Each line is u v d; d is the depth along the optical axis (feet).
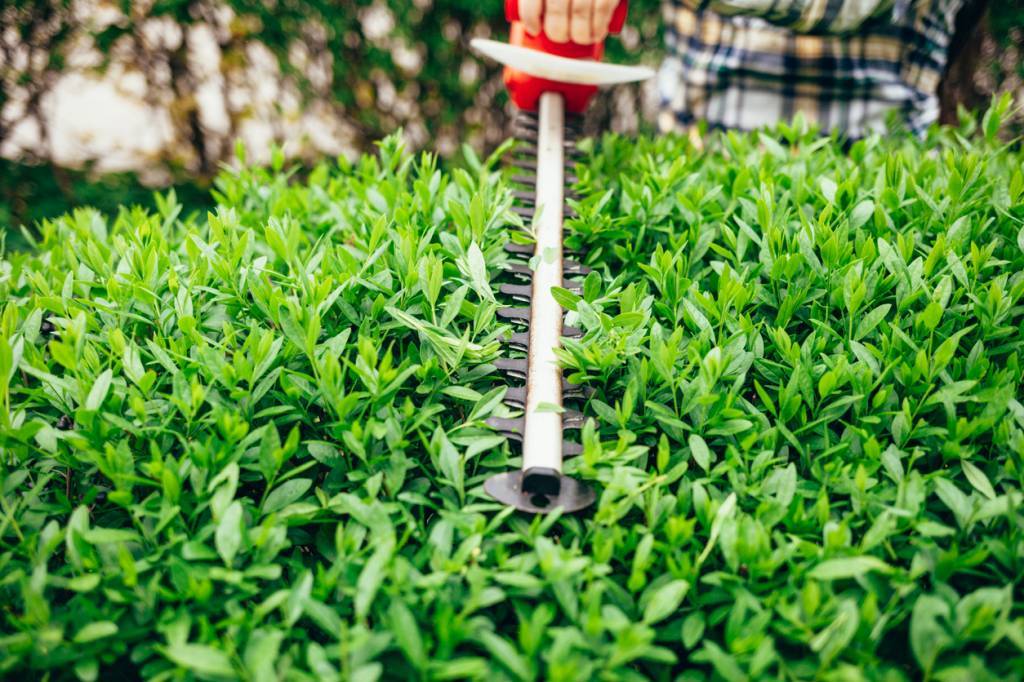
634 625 2.57
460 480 3.13
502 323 4.23
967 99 9.37
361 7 13.47
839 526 2.84
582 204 5.03
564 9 5.21
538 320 3.91
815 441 3.46
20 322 4.28
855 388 3.48
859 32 6.88
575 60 5.38
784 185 4.99
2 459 3.35
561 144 5.42
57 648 2.75
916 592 2.87
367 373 3.33
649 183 5.03
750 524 2.87
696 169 5.70
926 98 7.09
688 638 2.73
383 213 4.73
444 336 3.62
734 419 3.36
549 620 2.66
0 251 4.83
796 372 3.42
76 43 12.48
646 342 3.89
